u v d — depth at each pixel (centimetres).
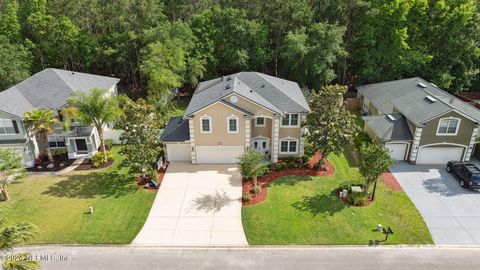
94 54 4709
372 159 2336
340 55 4300
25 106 3102
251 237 2162
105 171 2980
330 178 2830
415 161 3028
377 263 1942
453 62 4453
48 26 4478
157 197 2586
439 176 2842
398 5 4075
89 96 2950
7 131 2969
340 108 2833
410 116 3050
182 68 4194
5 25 4416
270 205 2473
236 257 2002
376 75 4459
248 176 2567
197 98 3269
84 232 2203
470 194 2597
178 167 3011
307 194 2603
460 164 2791
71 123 3253
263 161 3091
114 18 4734
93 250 2058
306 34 4412
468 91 4916
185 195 2609
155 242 2128
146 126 2675
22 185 2752
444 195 2583
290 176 2859
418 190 2645
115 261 1972
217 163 3073
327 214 2362
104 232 2208
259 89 3241
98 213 2394
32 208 2445
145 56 4247
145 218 2347
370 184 2495
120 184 2769
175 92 4681
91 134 3225
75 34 4512
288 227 2241
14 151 2661
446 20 4219
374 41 4309
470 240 2125
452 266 1922
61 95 3303
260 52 4638
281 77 4891
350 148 3341
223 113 2839
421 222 2283
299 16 4412
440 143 2942
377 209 2417
